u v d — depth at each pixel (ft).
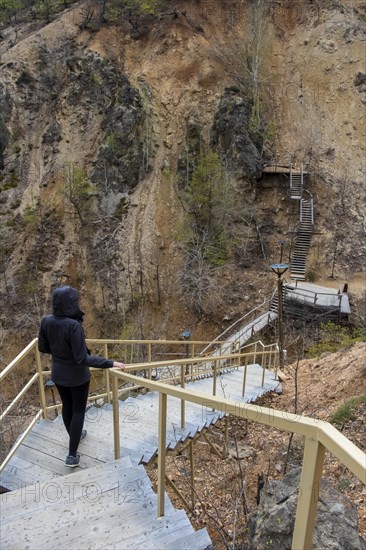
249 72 125.59
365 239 98.58
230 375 38.78
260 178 111.65
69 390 13.50
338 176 109.70
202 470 24.14
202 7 140.77
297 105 124.26
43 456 14.16
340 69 126.31
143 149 116.06
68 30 140.05
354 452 5.37
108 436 15.89
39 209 112.37
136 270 101.50
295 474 13.15
